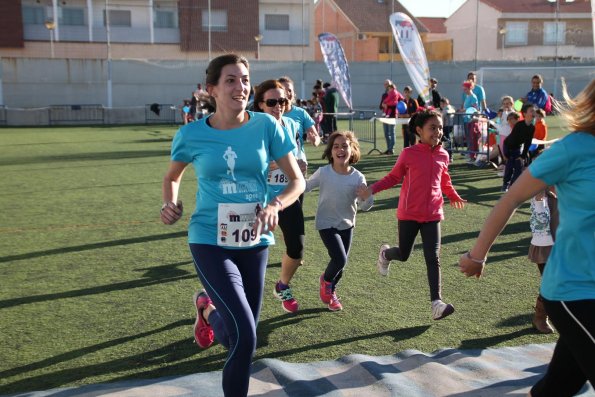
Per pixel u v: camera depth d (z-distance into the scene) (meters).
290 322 4.86
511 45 38.84
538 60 33.75
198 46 36.72
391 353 4.25
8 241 7.48
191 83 31.70
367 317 4.95
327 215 4.98
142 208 9.59
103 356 4.21
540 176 2.37
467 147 15.05
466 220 8.62
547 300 2.44
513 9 38.34
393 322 4.84
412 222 4.85
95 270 6.26
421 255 6.80
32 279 5.95
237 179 3.20
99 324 4.79
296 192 3.25
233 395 2.91
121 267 6.37
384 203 10.01
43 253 6.93
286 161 3.34
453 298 5.38
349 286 5.75
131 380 3.81
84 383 3.80
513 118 12.19
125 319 4.89
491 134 14.61
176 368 4.03
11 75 29.66
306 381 3.74
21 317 4.94
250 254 3.28
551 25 37.97
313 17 38.09
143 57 36.06
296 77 32.19
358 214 9.16
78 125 29.59
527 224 8.31
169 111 31.48
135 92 31.17
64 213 9.20
